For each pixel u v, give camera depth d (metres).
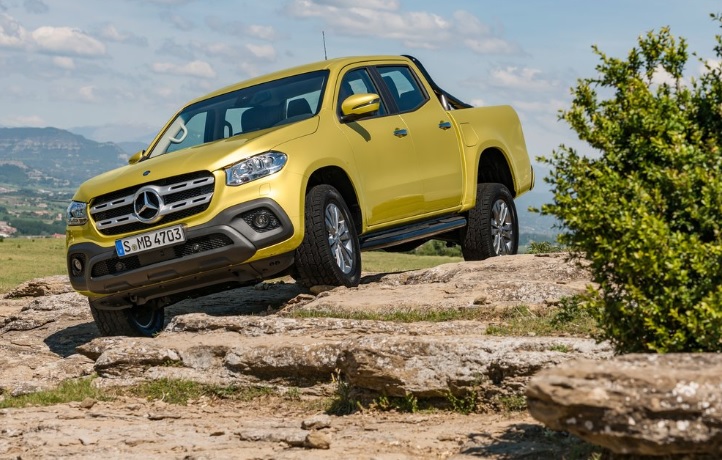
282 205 8.50
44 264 39.75
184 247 8.55
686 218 4.36
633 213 4.31
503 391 5.65
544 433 4.97
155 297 9.09
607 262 4.43
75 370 8.27
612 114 4.78
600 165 4.61
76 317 11.21
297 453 4.98
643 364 3.53
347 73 9.95
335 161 9.08
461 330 7.13
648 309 4.20
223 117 9.85
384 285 9.14
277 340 7.15
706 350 4.14
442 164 10.40
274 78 10.12
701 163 4.39
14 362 9.22
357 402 6.08
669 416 3.30
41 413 6.68
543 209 4.57
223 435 5.69
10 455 5.43
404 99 10.41
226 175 8.49
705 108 4.71
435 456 4.85
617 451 3.42
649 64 4.92
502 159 11.56
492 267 9.64
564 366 3.56
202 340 7.48
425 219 10.37
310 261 8.77
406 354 5.90
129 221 8.71
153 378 7.23
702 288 4.13
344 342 6.62
